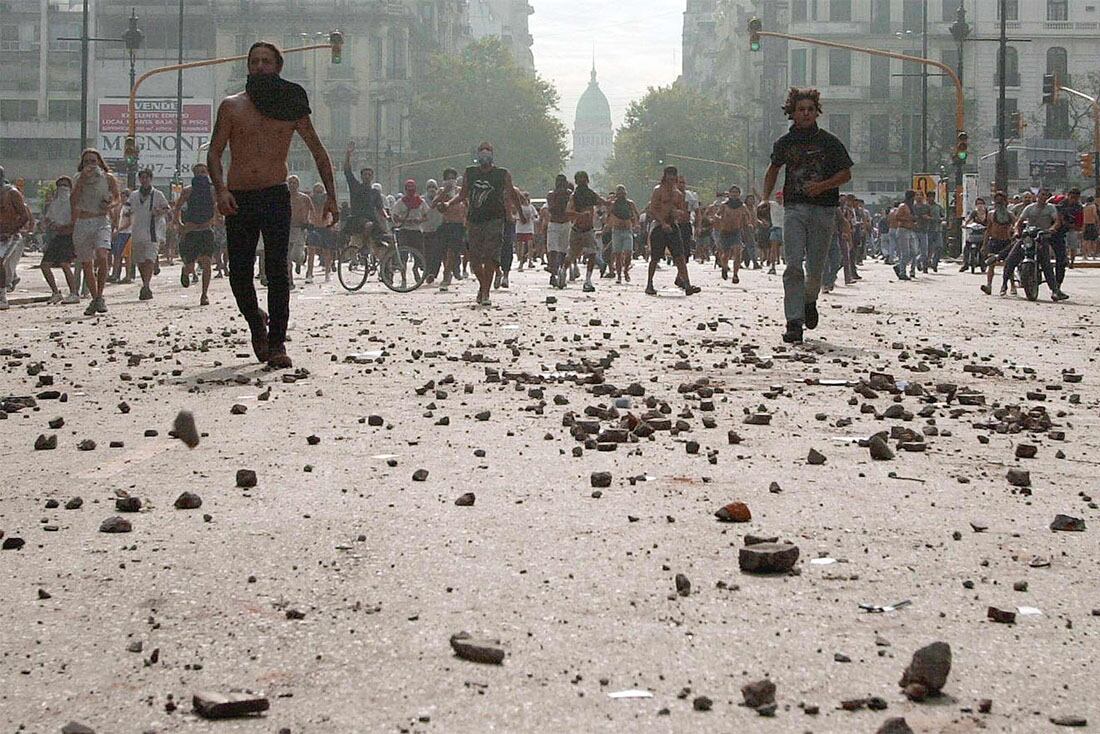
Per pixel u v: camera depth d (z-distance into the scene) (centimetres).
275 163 1112
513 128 11838
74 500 579
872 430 813
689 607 433
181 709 345
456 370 1111
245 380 1030
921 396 976
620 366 1145
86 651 389
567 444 748
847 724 336
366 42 10669
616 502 593
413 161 11544
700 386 992
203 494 605
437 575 470
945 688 363
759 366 1146
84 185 1816
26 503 588
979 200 3750
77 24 10869
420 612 427
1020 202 3628
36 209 10506
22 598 441
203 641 398
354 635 404
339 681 365
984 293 2458
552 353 1249
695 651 390
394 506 581
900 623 421
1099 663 385
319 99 10694
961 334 1538
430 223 2377
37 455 713
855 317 1781
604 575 470
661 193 2223
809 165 1364
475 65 11869
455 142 11738
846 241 2897
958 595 453
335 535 527
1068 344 1433
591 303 1989
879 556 502
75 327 1580
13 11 10869
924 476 666
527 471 666
